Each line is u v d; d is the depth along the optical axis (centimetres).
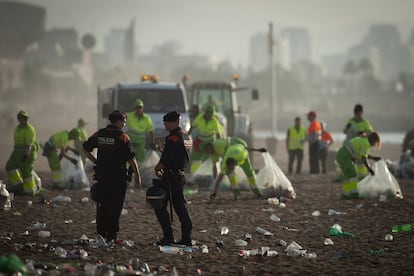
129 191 6150
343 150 5706
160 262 3050
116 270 2719
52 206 5088
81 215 4659
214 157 6378
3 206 4847
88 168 7662
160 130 7344
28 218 4475
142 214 4753
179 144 3447
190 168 7350
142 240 3681
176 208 3494
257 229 4047
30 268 2584
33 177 5884
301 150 8719
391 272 2872
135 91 7894
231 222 4444
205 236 3888
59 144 6281
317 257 3238
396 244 3600
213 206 5206
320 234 3978
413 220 4534
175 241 3694
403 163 7975
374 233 4009
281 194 5706
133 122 6588
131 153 3462
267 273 2848
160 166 3425
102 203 3494
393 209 5044
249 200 5584
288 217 4697
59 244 3450
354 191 5681
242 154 5597
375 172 5803
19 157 5672
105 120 7812
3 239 3547
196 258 3173
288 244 3634
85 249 3306
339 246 3550
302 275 2820
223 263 3072
